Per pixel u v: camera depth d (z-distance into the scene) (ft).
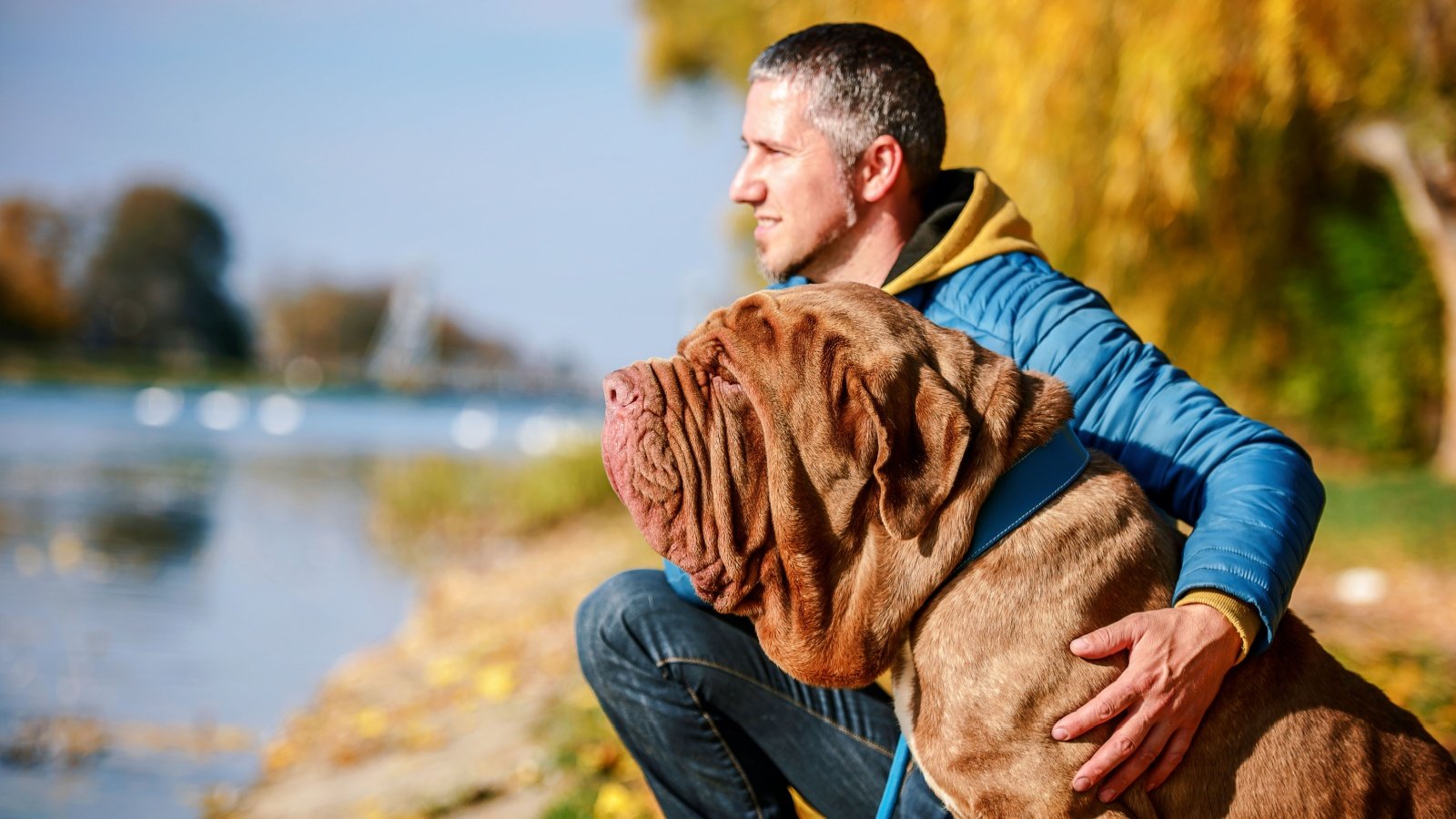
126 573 39.29
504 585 36.78
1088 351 8.68
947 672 7.52
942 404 7.47
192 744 21.38
